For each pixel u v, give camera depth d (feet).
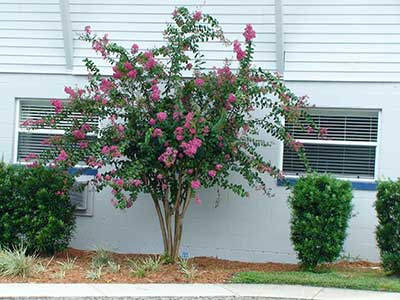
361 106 35.17
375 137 35.45
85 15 37.11
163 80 32.81
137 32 36.83
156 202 33.17
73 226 35.01
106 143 32.19
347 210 31.45
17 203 33.45
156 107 32.04
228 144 31.83
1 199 33.50
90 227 37.06
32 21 37.81
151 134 30.68
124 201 30.25
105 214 37.04
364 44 35.22
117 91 32.19
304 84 35.60
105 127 33.88
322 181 31.50
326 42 35.45
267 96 35.58
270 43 35.83
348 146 35.68
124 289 26.68
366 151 35.53
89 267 30.94
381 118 35.09
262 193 35.65
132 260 33.35
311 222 31.09
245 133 33.47
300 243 31.55
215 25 33.30
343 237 31.53
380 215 31.01
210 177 32.24
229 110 32.37
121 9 36.88
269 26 35.78
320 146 35.88
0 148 38.11
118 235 36.88
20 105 38.37
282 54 35.47
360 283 28.22
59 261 32.45
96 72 33.83
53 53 37.73
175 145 31.14
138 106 31.78
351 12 35.19
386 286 27.71
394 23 34.88
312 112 35.96
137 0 36.73
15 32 37.99
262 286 27.96
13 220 33.37
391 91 34.96
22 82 37.96
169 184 32.68
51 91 37.68
